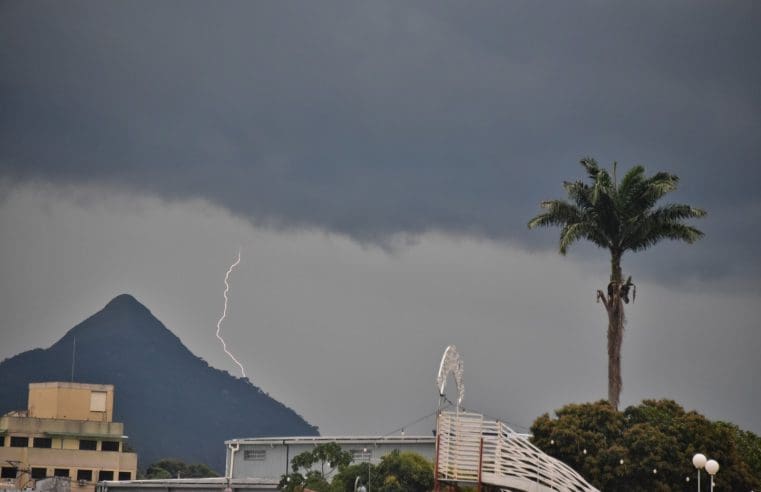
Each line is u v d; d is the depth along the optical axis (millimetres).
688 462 152500
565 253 162250
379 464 195375
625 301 161875
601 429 156625
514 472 126562
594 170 166375
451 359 129125
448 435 126875
